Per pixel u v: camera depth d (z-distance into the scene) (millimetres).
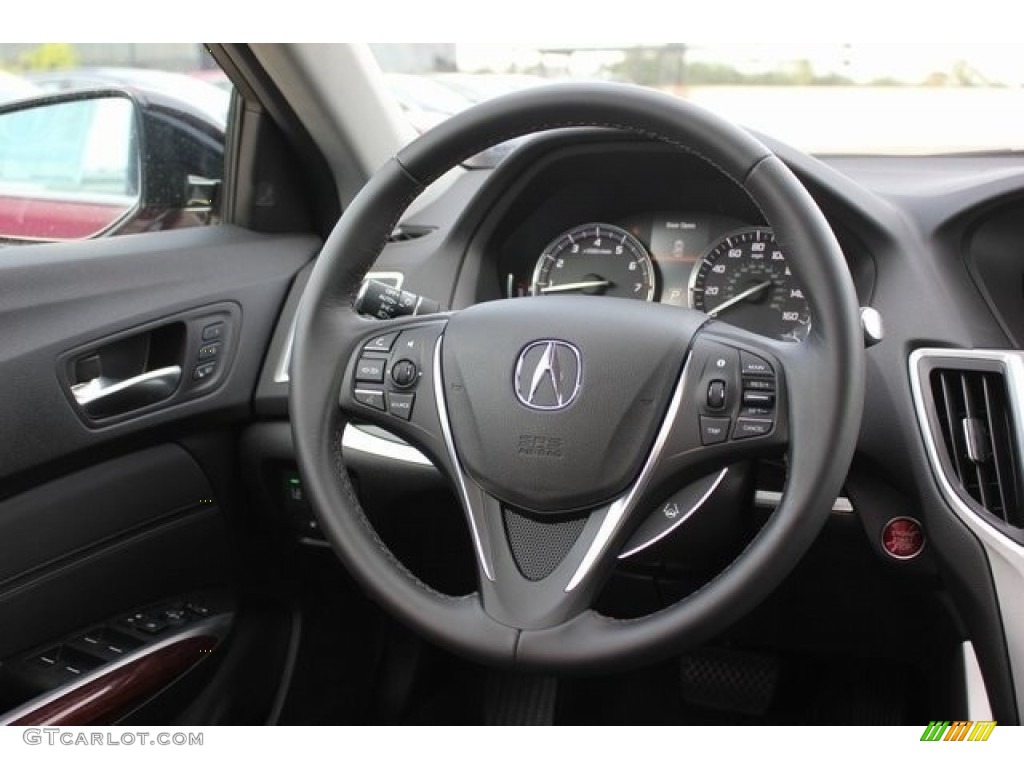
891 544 1159
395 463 1271
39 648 1189
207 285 1356
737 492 1040
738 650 1535
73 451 1172
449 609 917
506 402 963
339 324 1028
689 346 945
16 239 1344
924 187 1285
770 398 907
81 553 1211
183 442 1337
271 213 1577
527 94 945
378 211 1007
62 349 1157
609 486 928
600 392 940
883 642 1319
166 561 1332
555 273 1516
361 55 1491
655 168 1402
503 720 1610
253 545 1472
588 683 1605
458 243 1463
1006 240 1225
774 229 894
